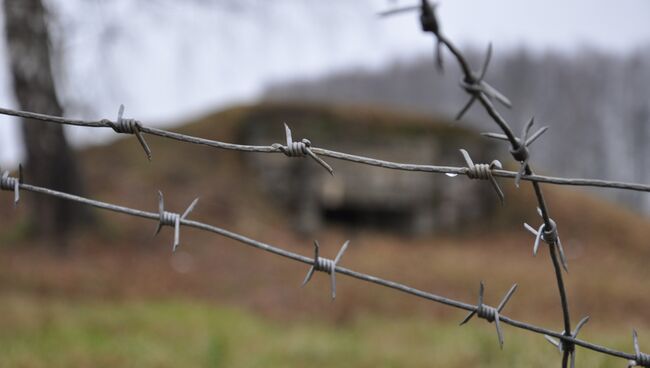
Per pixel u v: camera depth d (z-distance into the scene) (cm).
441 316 680
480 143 1387
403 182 1309
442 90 2894
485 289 865
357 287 788
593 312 778
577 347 363
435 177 1335
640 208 2906
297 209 1282
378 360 432
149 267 848
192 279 820
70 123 143
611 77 2986
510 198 1414
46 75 827
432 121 1366
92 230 936
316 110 1324
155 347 427
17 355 378
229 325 552
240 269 888
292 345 475
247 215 1178
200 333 489
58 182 898
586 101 2969
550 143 2942
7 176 153
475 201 1382
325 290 775
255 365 406
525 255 1181
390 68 3005
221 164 1330
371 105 1464
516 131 2900
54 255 848
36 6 801
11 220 1016
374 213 1385
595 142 2948
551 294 848
